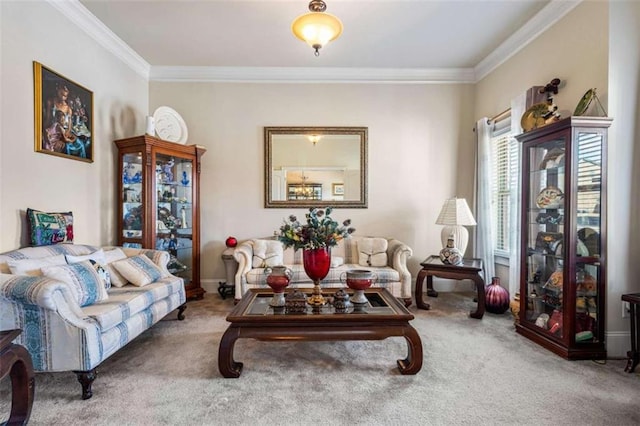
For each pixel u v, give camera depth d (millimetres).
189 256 3998
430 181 4391
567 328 2383
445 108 4375
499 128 3818
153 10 2979
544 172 2746
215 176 4320
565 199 2426
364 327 2137
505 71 3713
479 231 3984
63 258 2400
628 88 2436
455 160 4395
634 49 2438
